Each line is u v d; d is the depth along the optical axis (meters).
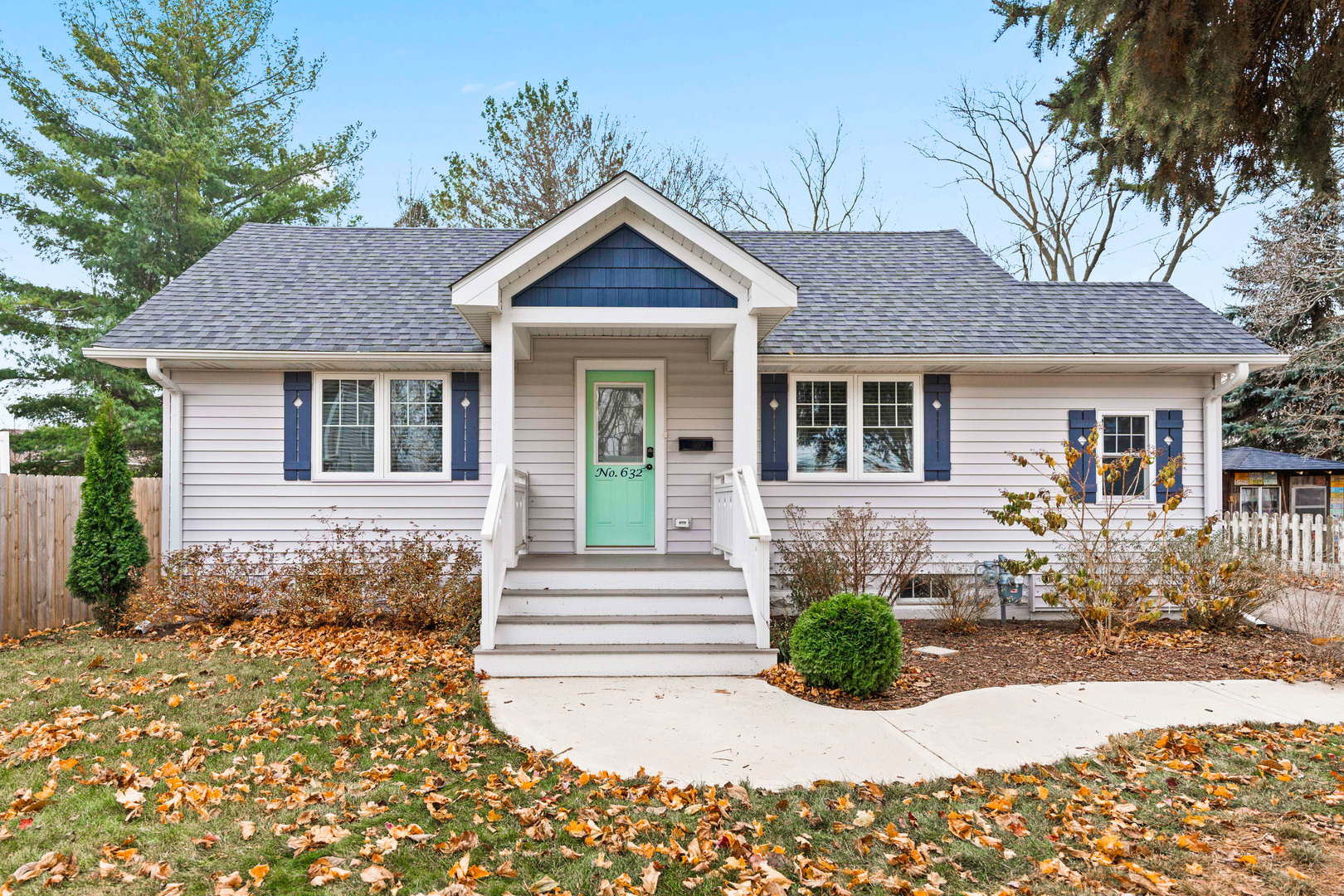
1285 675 7.03
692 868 3.71
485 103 23.66
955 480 10.30
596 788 4.62
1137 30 4.05
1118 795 4.53
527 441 10.30
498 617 7.68
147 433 19.52
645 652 7.34
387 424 9.94
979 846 3.90
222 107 22.64
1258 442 22.02
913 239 13.44
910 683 6.93
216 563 9.30
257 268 11.48
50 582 9.35
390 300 10.70
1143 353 9.82
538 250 7.82
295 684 6.64
